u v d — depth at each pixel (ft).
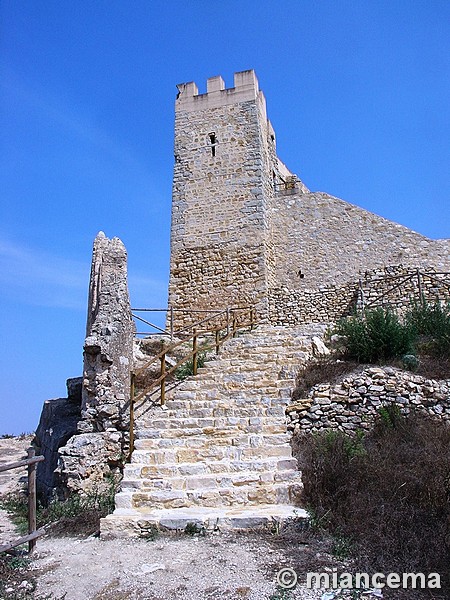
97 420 34.04
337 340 42.01
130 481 26.00
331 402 32.37
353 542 19.98
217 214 71.15
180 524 22.00
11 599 16.89
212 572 18.08
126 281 40.01
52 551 21.76
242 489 24.21
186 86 77.20
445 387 32.30
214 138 73.92
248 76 74.28
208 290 69.36
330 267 68.95
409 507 21.54
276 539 20.54
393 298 60.18
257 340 46.65
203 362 43.16
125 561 19.51
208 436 30.30
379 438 29.37
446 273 58.59
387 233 67.56
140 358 43.93
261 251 67.92
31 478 22.24
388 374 33.19
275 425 30.25
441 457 24.48
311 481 24.03
